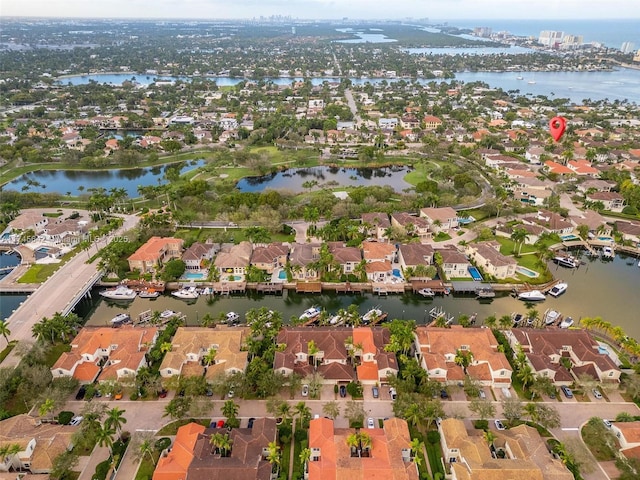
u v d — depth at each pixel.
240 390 96.06
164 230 172.25
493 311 135.62
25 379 96.06
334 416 91.00
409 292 144.38
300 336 111.50
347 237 168.88
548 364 103.69
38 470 80.69
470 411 95.19
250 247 159.62
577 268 160.50
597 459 85.19
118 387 96.94
